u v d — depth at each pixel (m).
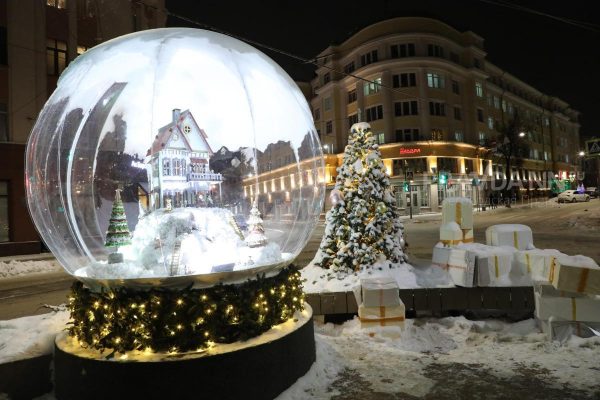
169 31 4.89
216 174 4.74
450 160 44.19
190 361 3.28
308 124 5.37
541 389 3.71
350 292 5.73
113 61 4.57
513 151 50.75
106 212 4.65
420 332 5.15
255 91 4.85
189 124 4.58
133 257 4.02
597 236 17.64
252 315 3.72
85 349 3.62
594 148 20.50
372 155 7.16
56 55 21.59
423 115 42.59
